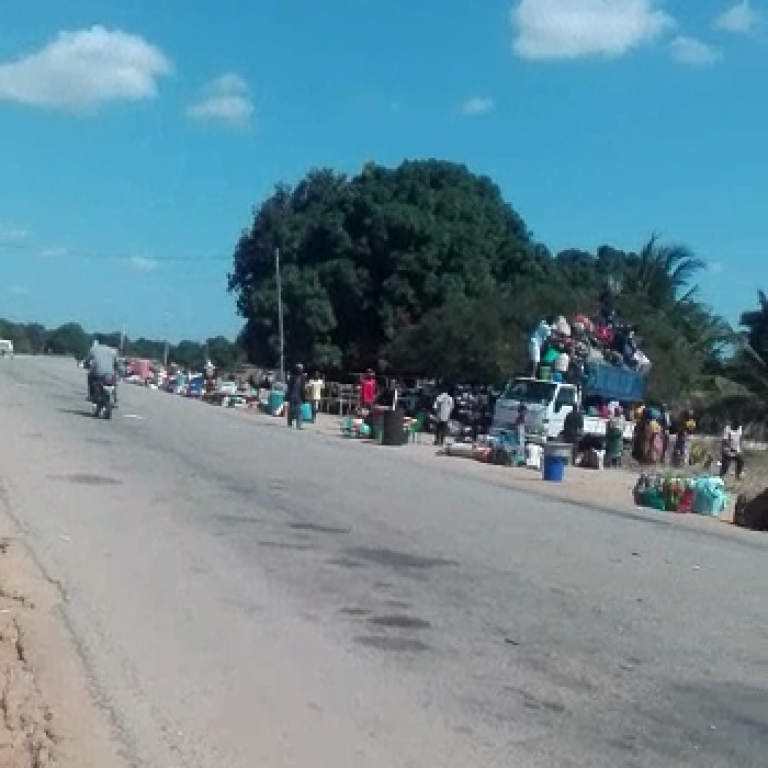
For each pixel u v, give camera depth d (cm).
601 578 1416
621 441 4231
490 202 7475
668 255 7819
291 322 7162
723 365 6762
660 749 745
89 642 879
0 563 1123
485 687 852
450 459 3516
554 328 4616
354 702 788
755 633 1160
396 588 1195
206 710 746
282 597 1097
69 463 2039
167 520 1502
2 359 9606
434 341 5934
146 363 8025
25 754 646
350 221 7169
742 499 2583
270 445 3045
